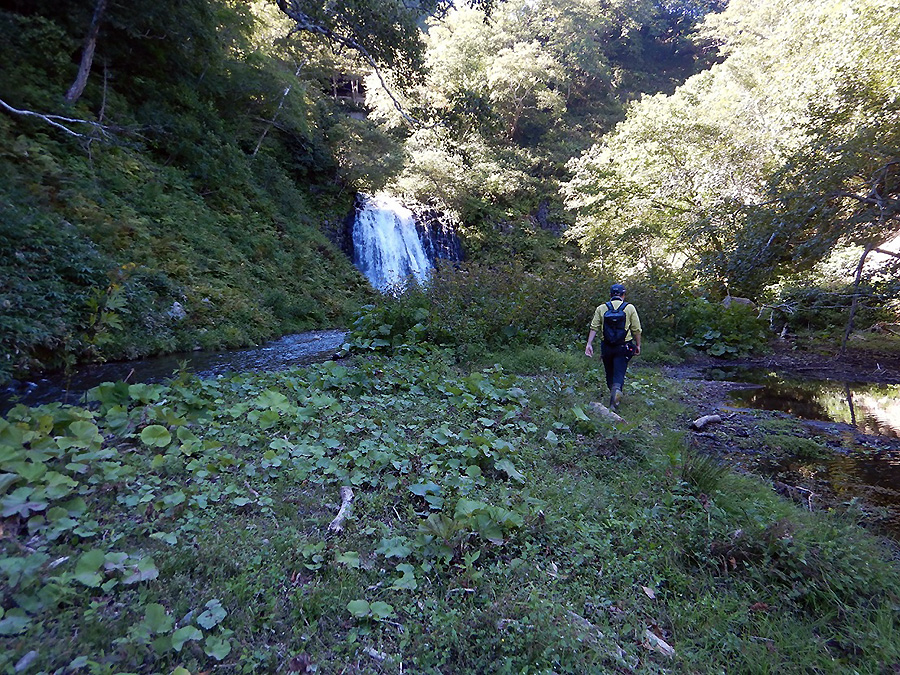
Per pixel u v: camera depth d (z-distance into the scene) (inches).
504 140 1657.2
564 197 1476.4
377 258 1075.3
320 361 380.2
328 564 100.7
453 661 83.6
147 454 140.0
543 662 81.5
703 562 117.7
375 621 88.3
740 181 700.0
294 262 764.6
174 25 612.1
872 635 96.8
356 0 535.8
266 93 836.6
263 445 155.9
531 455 165.6
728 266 515.5
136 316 384.2
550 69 1605.6
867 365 447.8
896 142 391.5
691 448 207.6
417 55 616.7
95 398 166.7
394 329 364.2
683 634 96.6
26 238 335.6
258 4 929.5
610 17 2222.0
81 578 82.5
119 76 634.8
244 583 90.9
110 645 74.4
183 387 190.7
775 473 194.1
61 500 108.7
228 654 76.5
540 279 476.4
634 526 126.9
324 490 131.7
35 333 294.5
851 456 214.8
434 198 1294.3
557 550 115.0
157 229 511.2
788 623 101.2
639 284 528.4
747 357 484.1
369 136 1064.8
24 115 451.8
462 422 185.8
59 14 542.3
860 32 490.6
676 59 2509.8
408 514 122.5
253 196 796.6
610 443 186.1
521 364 327.3
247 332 494.9
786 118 634.8
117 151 550.9
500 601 94.3
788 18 830.5
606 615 98.5
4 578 82.3
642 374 344.5
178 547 100.4
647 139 833.5
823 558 115.2
